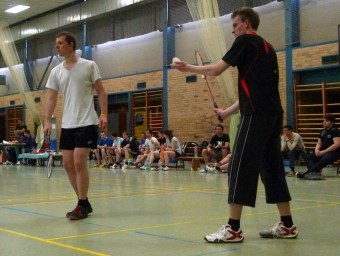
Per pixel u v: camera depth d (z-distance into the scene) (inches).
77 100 189.2
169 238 142.3
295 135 434.0
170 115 731.4
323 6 581.9
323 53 567.8
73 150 189.0
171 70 732.7
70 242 136.6
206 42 594.2
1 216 190.1
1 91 1093.8
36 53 999.0
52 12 916.0
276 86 141.3
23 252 123.6
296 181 377.4
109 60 861.8
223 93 616.4
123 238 142.3
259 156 135.3
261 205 220.1
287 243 134.8
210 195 271.0
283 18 617.6
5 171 546.6
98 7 826.8
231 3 668.7
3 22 922.1
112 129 860.6
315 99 599.8
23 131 745.6
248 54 136.9
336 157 394.0
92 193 285.9
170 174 482.3
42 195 275.9
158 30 764.0
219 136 535.8
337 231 153.3
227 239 134.9
